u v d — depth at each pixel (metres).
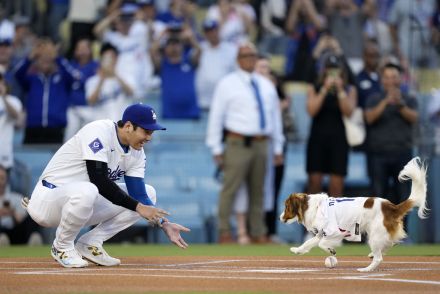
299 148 58.69
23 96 55.38
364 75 55.62
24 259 32.66
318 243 26.27
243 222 50.44
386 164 50.41
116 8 61.97
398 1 63.72
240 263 30.05
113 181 26.44
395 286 21.00
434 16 61.09
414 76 57.09
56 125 54.06
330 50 52.38
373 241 25.27
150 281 22.34
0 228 49.81
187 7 63.94
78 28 62.12
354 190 56.91
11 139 50.53
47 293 19.47
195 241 54.25
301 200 26.70
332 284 21.47
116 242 51.38
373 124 50.53
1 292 19.66
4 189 49.91
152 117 26.02
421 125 53.91
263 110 49.12
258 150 49.22
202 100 60.34
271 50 64.44
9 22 59.91
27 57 54.50
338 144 48.75
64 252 27.05
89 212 26.05
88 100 55.38
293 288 20.55
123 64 59.28
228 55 60.69
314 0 64.62
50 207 26.45
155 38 61.06
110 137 26.11
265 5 65.00
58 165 26.67
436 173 53.38
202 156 58.16
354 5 63.53
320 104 48.38
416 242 52.97
